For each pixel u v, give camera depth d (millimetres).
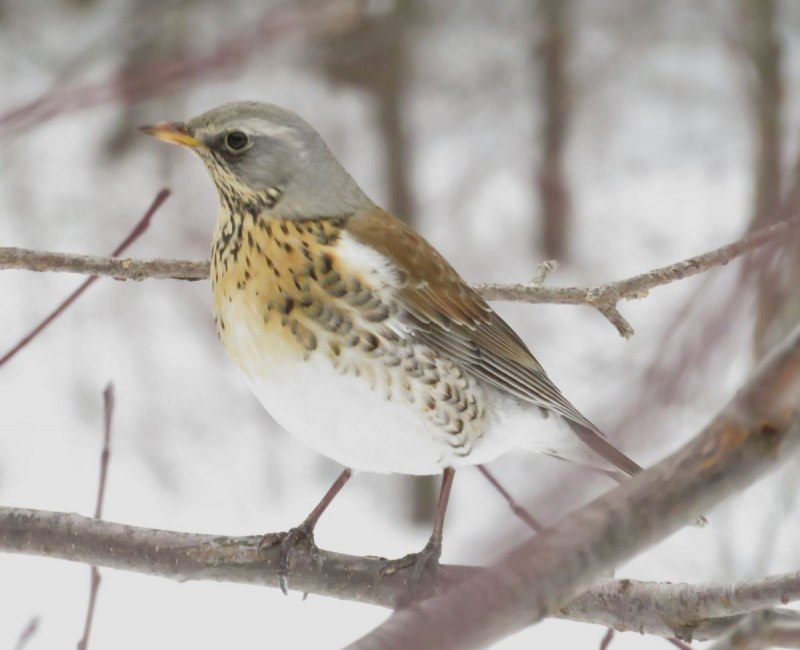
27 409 15711
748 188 16656
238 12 16938
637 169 20266
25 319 17172
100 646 9320
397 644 2111
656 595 5461
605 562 2148
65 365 16578
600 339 15680
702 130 20750
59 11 20438
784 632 2787
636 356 4547
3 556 10859
